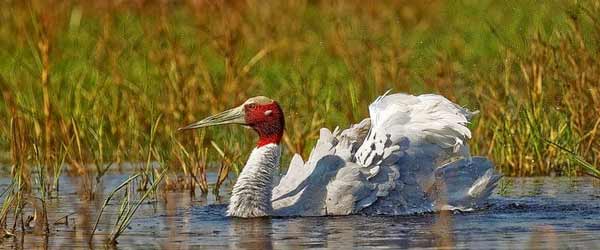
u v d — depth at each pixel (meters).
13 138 16.50
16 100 18.98
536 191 15.92
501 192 15.86
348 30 23.94
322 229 13.34
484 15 24.17
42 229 13.54
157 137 18.39
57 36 22.59
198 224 13.84
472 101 19.06
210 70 21.17
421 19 25.20
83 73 20.92
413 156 14.74
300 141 17.97
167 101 18.95
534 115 17.80
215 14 24.02
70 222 13.96
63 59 21.53
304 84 20.00
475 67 20.39
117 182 16.84
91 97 19.67
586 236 12.63
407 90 19.56
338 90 19.81
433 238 12.60
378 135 14.74
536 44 18.50
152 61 21.16
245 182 14.38
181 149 17.06
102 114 18.89
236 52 21.42
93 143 18.66
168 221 14.01
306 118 18.95
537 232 12.93
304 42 23.55
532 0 21.98
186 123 18.30
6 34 23.36
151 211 14.73
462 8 25.02
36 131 17.72
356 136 15.05
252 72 21.42
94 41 23.16
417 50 22.05
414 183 14.66
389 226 13.49
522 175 17.61
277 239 12.75
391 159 14.63
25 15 23.12
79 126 18.20
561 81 18.05
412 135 14.87
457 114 14.90
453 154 15.09
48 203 15.26
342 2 26.08
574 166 17.38
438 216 14.17
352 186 14.38
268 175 14.45
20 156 16.41
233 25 22.59
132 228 13.56
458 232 12.98
